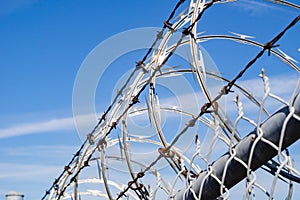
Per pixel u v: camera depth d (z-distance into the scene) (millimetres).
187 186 3000
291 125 2207
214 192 2764
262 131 2334
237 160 2502
